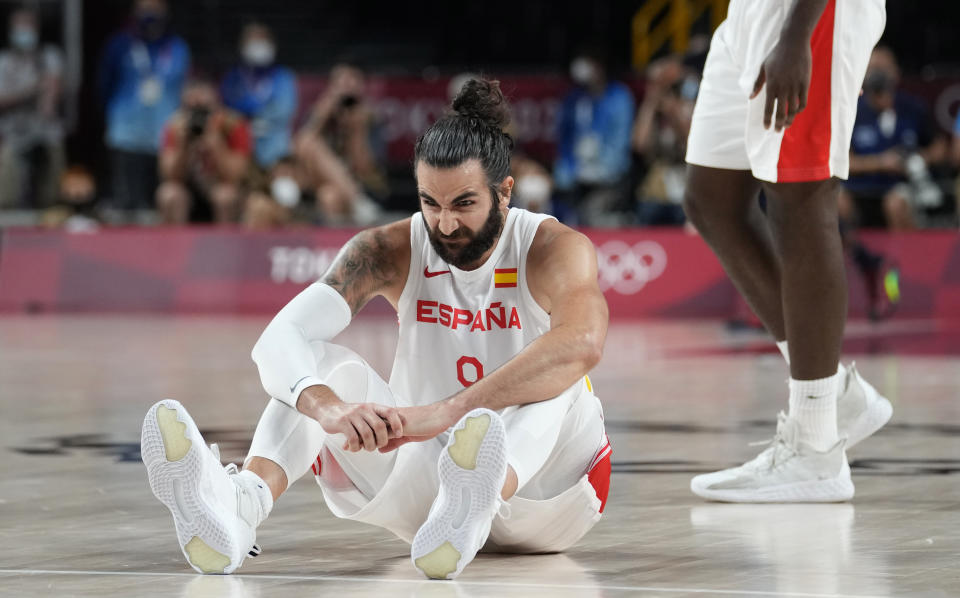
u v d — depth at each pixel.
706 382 17.44
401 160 35.28
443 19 43.88
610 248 29.75
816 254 9.25
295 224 31.30
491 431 6.22
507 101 7.22
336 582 6.58
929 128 29.61
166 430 6.36
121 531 8.02
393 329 26.19
